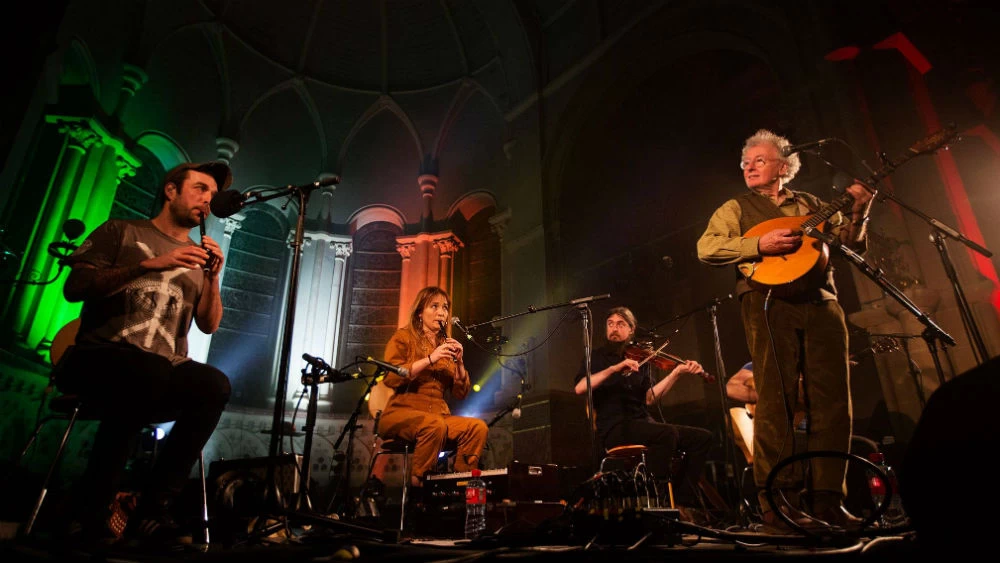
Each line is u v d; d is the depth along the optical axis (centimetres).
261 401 1015
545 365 812
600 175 980
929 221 303
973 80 489
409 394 398
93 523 240
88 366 246
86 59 802
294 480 309
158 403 267
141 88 923
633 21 884
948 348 445
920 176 495
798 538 179
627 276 931
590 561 142
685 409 806
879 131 538
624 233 966
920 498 112
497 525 312
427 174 1162
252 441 963
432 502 336
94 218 810
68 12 739
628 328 460
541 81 1014
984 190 461
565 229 922
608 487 219
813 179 632
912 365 459
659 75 898
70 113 786
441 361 411
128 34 880
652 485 272
